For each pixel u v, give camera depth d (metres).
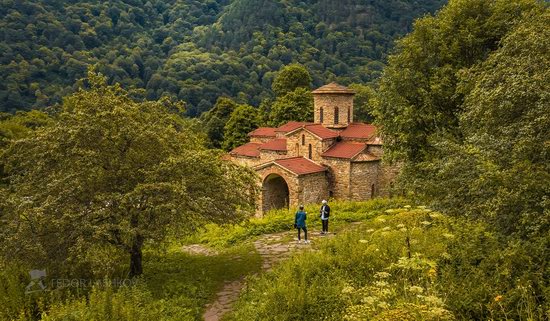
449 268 9.68
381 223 17.09
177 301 12.33
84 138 13.52
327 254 12.96
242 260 16.50
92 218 12.61
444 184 12.98
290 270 12.24
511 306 8.08
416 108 23.17
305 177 34.06
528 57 13.46
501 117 12.79
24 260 12.65
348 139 37.38
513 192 9.89
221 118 68.50
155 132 14.06
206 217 14.45
